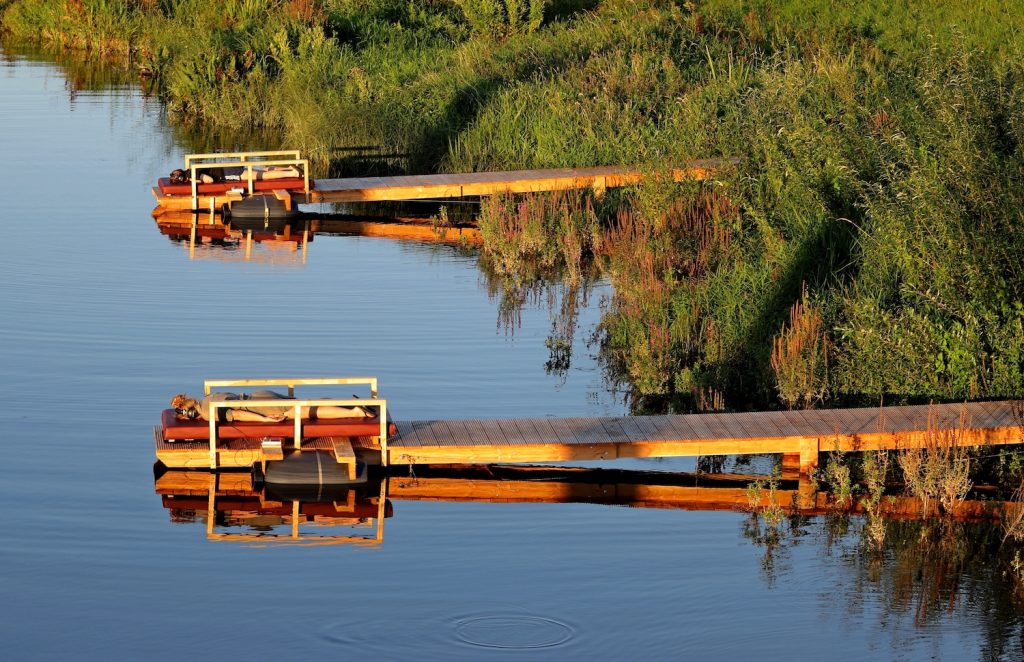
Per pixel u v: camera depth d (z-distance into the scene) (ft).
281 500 160.66
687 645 127.24
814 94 296.51
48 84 474.08
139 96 456.04
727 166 268.00
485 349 215.72
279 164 318.04
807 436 168.25
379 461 167.63
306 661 122.83
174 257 269.64
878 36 389.80
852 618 132.98
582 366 208.44
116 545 146.10
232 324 224.53
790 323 205.98
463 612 132.67
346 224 306.35
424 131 359.87
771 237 231.50
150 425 179.32
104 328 220.23
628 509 160.97
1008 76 235.81
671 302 221.05
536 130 338.54
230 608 132.57
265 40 440.45
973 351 186.80
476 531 152.97
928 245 197.98
